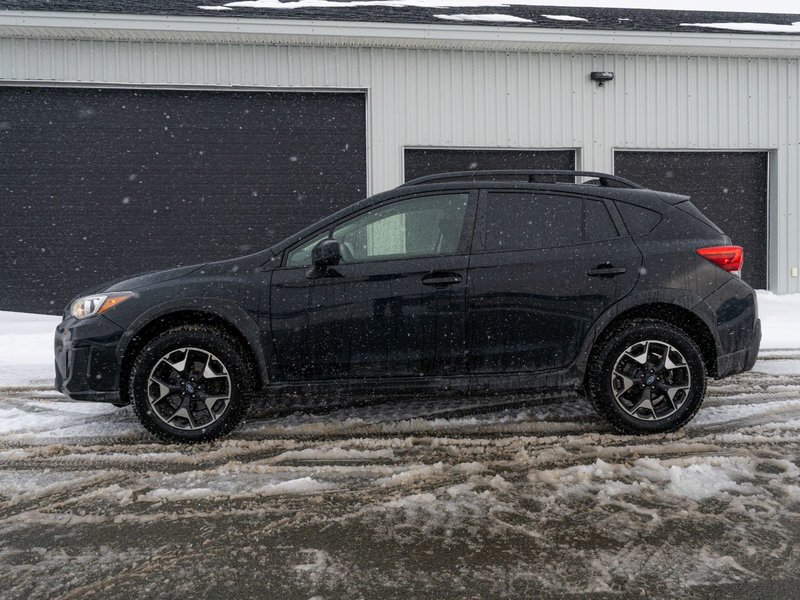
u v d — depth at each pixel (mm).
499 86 10883
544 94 10992
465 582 1898
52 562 2049
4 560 2064
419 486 2678
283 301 3305
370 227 3445
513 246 3410
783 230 11602
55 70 9836
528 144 11008
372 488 2660
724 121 11398
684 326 3508
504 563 2012
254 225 10570
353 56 10516
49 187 10070
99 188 10188
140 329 3297
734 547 2102
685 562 2004
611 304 3342
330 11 10414
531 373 3373
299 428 3582
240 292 3309
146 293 3312
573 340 3354
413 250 3428
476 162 11039
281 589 1872
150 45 10039
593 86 11086
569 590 1846
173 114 10312
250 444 3271
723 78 11352
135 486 2719
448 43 10344
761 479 2711
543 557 2047
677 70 11258
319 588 1875
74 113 10078
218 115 10422
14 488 2717
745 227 11680
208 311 3271
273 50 10312
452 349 3332
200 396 3287
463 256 3371
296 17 9812
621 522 2299
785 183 11586
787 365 5555
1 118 9930
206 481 2764
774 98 11492
